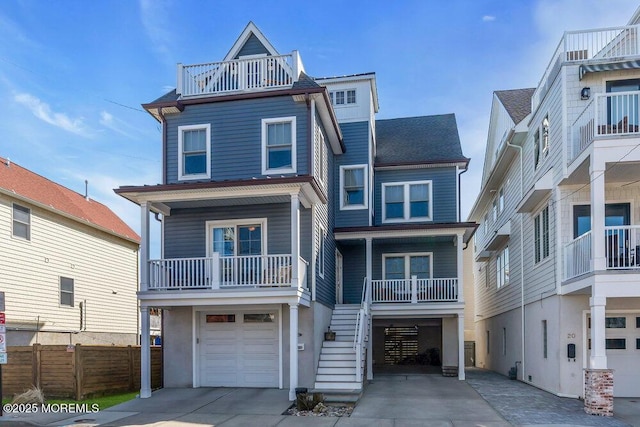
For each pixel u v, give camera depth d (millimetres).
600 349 10641
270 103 14492
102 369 13172
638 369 12977
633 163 11195
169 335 14297
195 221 14680
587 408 10648
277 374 13867
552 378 13375
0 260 15461
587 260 11562
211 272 13625
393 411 10891
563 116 12891
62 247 18438
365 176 18016
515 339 17734
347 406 11469
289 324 13781
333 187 17781
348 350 14195
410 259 18547
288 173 14102
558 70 13312
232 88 14945
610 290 10742
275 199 13664
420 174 19203
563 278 12961
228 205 14469
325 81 18672
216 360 14211
